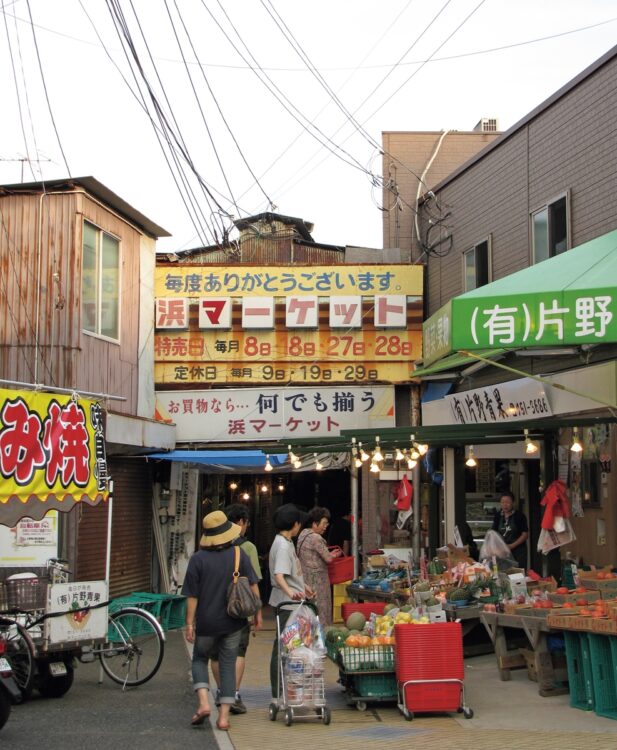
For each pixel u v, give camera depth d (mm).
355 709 8750
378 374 17969
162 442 16484
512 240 15188
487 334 8086
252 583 8195
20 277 14312
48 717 8391
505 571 11961
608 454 12102
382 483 18312
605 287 7762
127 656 9906
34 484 8430
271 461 15688
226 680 7984
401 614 8883
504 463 17531
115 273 16016
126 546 16047
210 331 18047
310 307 17797
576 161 13125
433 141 19797
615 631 7879
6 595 8883
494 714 8328
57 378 14094
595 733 7520
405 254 19281
